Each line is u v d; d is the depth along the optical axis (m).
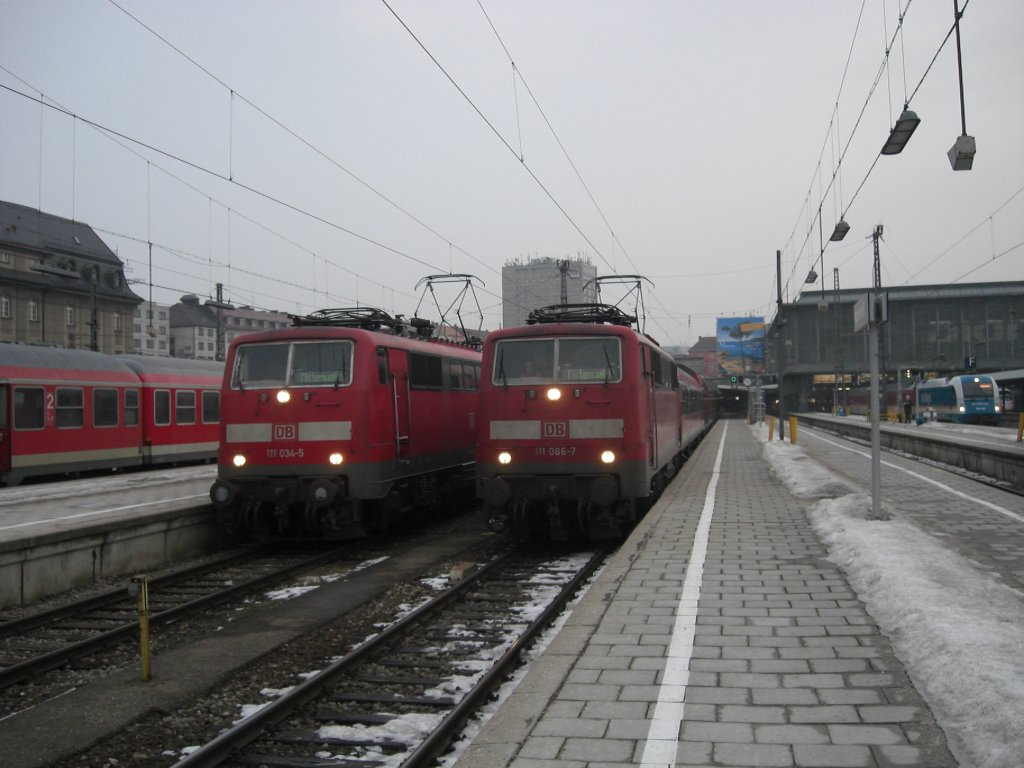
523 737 4.69
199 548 12.95
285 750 5.54
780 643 6.28
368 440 12.40
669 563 9.38
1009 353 70.44
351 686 6.65
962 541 10.95
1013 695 4.59
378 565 11.83
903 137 12.61
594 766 4.29
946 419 51.91
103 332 64.06
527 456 12.25
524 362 12.46
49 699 6.63
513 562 11.66
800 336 76.19
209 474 22.03
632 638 6.53
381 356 12.98
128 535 11.48
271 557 12.66
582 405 12.13
